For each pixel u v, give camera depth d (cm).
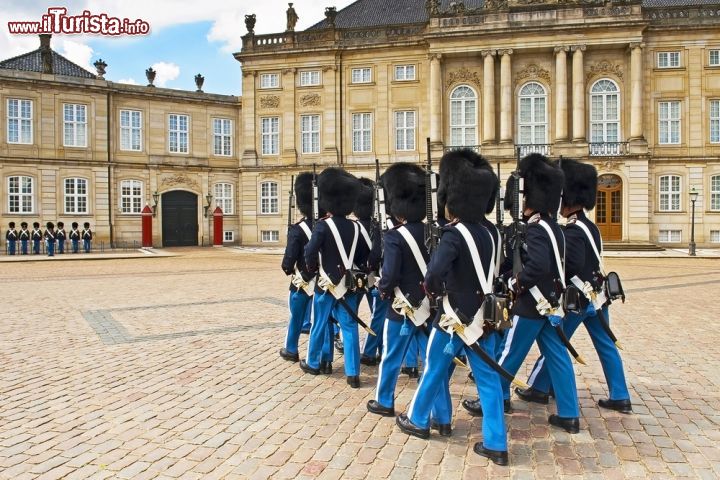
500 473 519
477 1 4381
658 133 3888
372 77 4212
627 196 3788
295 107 4331
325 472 520
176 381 795
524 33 3856
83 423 638
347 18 4581
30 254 3556
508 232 639
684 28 3797
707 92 3825
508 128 3909
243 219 4462
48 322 1209
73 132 3972
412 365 845
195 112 4384
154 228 4225
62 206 3928
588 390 763
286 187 4359
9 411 674
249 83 4406
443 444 587
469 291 562
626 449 571
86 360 902
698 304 1445
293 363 898
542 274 577
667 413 673
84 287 1827
